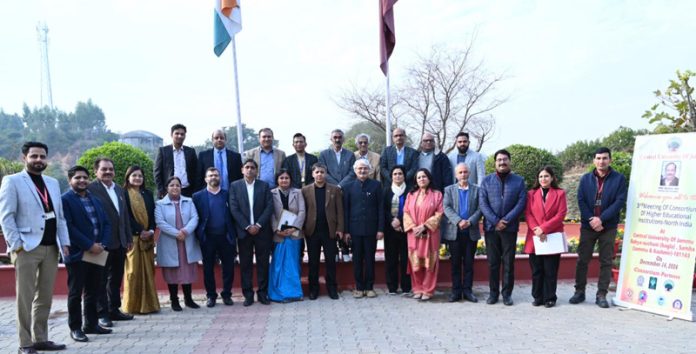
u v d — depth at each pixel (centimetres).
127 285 621
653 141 631
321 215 693
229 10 858
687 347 473
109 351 482
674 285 588
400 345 486
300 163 764
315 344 493
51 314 637
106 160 575
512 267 653
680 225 590
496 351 464
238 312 630
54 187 496
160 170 738
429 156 747
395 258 728
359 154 797
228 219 664
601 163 631
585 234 648
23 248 462
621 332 527
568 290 736
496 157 658
